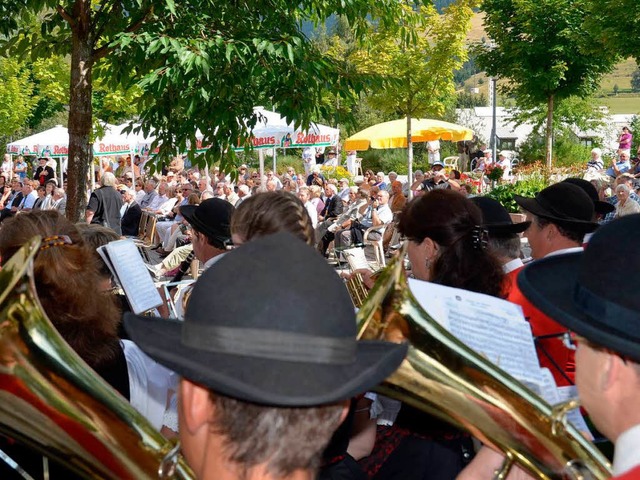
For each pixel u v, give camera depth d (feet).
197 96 19.11
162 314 15.25
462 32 52.75
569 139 91.76
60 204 58.03
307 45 19.93
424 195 8.48
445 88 55.31
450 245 8.11
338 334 3.60
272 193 7.32
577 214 10.50
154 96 19.12
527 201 10.76
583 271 4.23
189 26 18.80
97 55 19.61
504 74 57.62
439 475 7.34
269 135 51.72
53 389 5.01
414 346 5.60
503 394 5.51
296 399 3.44
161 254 43.01
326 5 20.34
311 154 82.79
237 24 19.60
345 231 39.70
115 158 98.17
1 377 4.98
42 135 71.00
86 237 12.00
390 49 52.90
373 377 3.76
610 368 4.03
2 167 92.38
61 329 6.60
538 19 52.75
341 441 6.50
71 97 19.42
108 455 5.11
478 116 111.86
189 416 3.76
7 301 4.85
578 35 44.80
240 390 3.43
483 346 6.31
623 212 34.86
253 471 3.61
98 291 6.95
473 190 47.98
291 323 3.50
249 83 20.25
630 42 37.42
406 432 7.58
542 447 5.53
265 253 3.68
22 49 21.49
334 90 20.81
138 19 19.51
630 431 3.92
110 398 5.08
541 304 4.50
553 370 8.32
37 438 5.18
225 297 3.55
